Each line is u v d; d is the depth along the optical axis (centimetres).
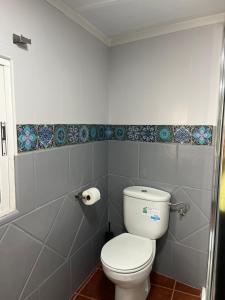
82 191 176
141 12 154
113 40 198
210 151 166
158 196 173
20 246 122
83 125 173
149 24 172
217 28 156
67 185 159
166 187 186
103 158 206
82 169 175
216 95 161
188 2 141
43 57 131
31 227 129
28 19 119
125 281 136
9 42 109
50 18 134
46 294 144
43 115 134
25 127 122
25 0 117
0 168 110
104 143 206
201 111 167
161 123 184
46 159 138
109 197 218
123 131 203
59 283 156
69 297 168
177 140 178
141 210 177
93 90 183
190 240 180
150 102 187
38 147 131
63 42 146
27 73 121
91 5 145
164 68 179
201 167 171
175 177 182
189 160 175
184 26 167
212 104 163
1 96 108
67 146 157
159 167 188
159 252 194
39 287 138
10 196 115
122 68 198
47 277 144
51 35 136
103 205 211
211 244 79
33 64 124
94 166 192
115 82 203
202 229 175
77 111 165
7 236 114
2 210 112
